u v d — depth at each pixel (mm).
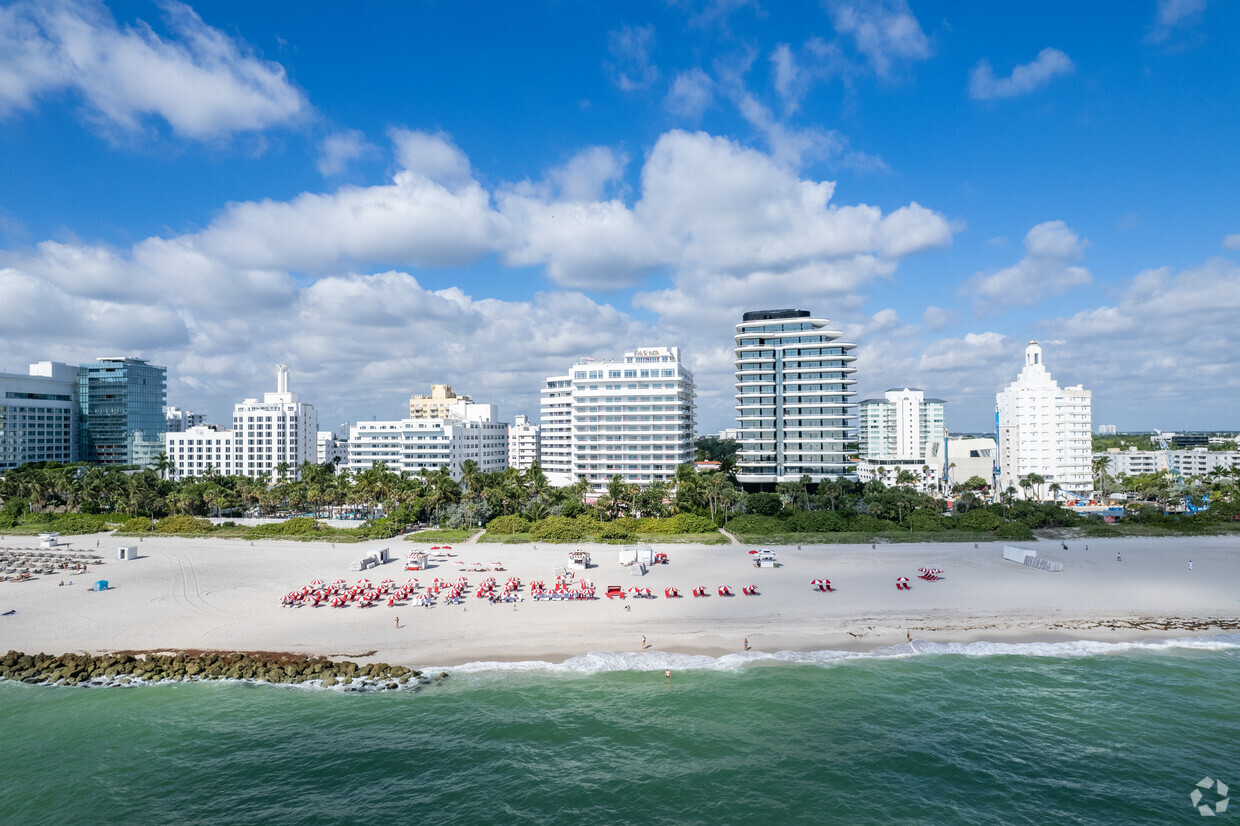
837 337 192000
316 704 63500
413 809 48750
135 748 56594
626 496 154375
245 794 50438
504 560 118938
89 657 72812
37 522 161125
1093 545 128750
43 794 50500
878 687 66938
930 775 52750
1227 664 72188
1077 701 64188
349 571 110125
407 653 74250
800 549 127625
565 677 68875
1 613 87500
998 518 141750
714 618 84875
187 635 79375
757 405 189375
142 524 153375
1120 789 50969
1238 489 187500
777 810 48469
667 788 50938
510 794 50281
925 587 98312
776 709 62594
